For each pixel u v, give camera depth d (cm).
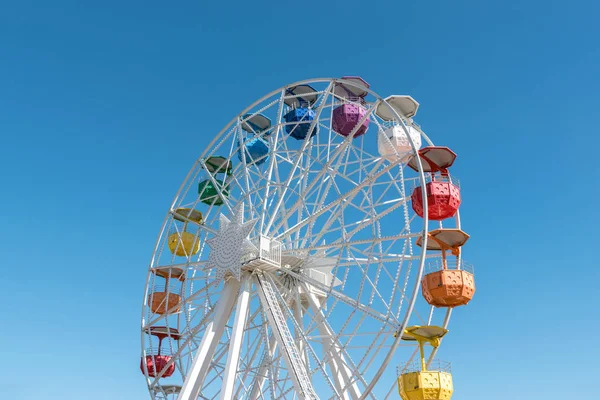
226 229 3098
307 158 3275
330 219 3072
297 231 3139
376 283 2711
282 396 2838
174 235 3553
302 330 3067
